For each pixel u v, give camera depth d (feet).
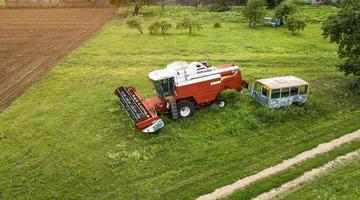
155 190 58.34
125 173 62.23
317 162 64.08
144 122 70.90
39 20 180.45
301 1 204.03
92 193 57.98
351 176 60.39
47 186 59.67
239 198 56.34
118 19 183.01
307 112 79.51
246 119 76.54
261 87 80.84
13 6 210.38
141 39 144.15
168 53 125.39
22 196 57.72
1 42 142.31
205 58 118.83
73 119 79.87
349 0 87.04
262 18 169.48
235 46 133.28
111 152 67.72
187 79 77.25
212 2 209.56
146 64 114.11
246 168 63.00
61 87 97.30
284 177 60.49
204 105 81.66
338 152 66.74
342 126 75.05
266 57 119.75
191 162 64.64
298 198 55.93
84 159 65.98
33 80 103.55
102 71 108.58
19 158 66.74
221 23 173.78
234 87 84.48
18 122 79.10
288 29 159.33
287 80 82.07
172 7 205.77
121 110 82.99
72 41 143.33
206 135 72.28
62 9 207.72
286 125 75.56
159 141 70.44
